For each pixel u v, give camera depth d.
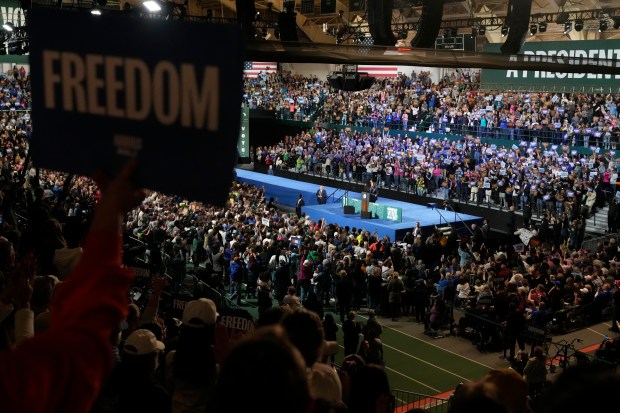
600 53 33.25
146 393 3.69
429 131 44.69
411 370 18.75
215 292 18.31
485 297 20.98
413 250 28.97
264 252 24.98
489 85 39.88
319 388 3.72
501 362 19.28
